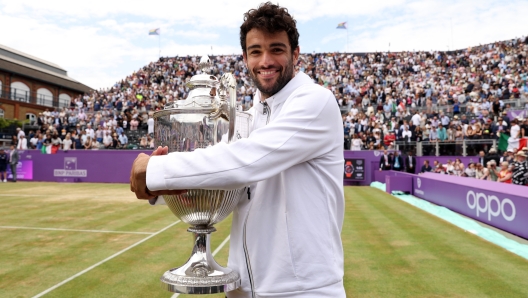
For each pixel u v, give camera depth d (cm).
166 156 123
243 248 144
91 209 990
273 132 126
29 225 773
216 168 118
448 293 388
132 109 2408
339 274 138
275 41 142
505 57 2895
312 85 139
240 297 144
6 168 1867
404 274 447
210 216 142
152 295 389
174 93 2786
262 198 142
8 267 485
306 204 135
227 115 145
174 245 600
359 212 909
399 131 1756
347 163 1698
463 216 873
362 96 2456
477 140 1517
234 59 3631
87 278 441
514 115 1648
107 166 1833
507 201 688
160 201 156
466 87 2320
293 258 133
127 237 660
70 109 2861
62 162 1869
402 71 3142
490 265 479
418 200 1148
